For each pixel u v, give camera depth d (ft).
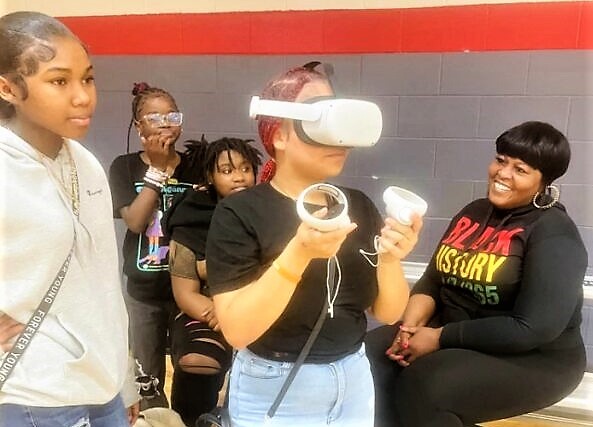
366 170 6.77
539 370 4.74
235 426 3.51
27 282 2.97
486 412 4.69
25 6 7.20
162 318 6.09
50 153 3.15
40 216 2.94
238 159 5.37
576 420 6.27
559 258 4.62
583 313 6.42
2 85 2.92
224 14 6.75
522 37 6.05
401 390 4.76
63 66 2.89
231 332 3.11
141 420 4.71
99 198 3.44
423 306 5.46
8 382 3.06
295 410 3.34
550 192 5.01
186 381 5.25
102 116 7.39
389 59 6.42
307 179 3.29
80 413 3.35
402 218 3.14
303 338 3.28
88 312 3.26
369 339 5.45
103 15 7.13
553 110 6.15
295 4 6.54
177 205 5.56
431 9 6.21
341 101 2.97
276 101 3.11
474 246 5.12
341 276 3.34
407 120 6.54
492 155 6.40
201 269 5.41
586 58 5.93
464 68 6.26
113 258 3.55
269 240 3.20
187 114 7.13
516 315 4.69
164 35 7.00
